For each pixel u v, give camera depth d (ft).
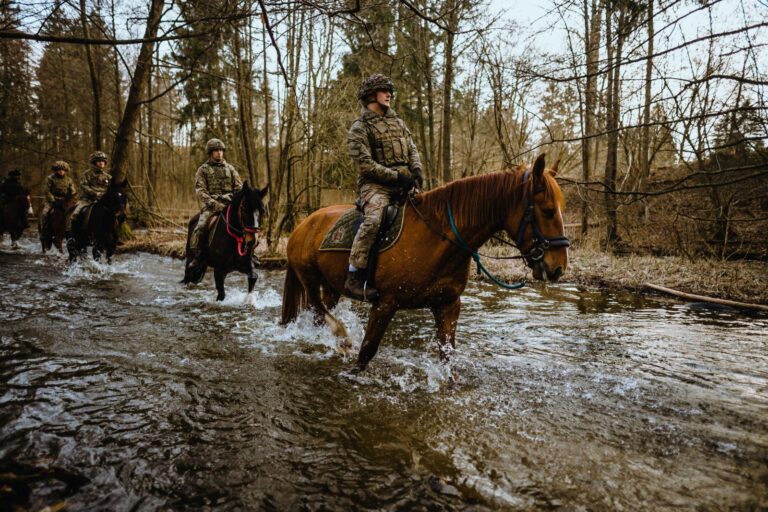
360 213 12.63
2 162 67.15
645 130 37.11
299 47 34.22
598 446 8.50
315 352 13.82
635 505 6.81
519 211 9.89
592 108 36.70
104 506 6.63
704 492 7.11
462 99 48.65
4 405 9.55
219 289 20.61
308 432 8.95
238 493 7.03
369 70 43.60
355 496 7.02
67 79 69.31
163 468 7.60
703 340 15.25
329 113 35.63
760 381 11.62
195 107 52.80
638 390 11.05
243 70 35.60
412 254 10.77
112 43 10.66
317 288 14.65
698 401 10.39
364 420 9.48
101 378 11.21
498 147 48.47
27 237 51.26
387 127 11.46
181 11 13.98
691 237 34.35
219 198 21.53
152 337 14.76
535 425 9.32
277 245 35.99
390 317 11.39
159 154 72.54
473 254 10.62
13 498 6.66
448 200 10.62
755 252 31.24
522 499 6.97
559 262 9.44
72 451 7.98
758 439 8.70
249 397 10.50
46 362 12.10
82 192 30.66
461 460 8.04
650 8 14.84
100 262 30.42
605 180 36.19
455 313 11.44
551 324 17.34
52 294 20.54
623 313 19.27
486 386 11.30
